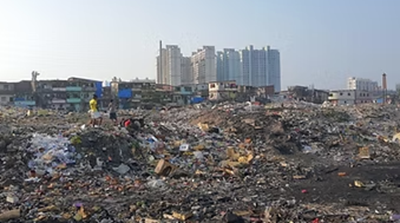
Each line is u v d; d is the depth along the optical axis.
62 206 16.45
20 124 32.06
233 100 89.44
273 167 27.53
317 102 102.50
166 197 18.56
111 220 14.75
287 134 38.22
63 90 81.69
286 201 18.47
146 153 26.48
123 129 28.50
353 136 40.25
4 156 22.02
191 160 27.02
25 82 83.12
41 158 22.44
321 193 20.47
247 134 38.09
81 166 22.70
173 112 56.72
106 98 84.44
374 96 112.44
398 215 15.81
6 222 14.28
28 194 18.27
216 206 17.16
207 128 37.91
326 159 32.19
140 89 87.88
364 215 16.03
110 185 20.70
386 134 43.88
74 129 27.39
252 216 15.74
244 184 22.28
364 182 23.41
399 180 24.16
